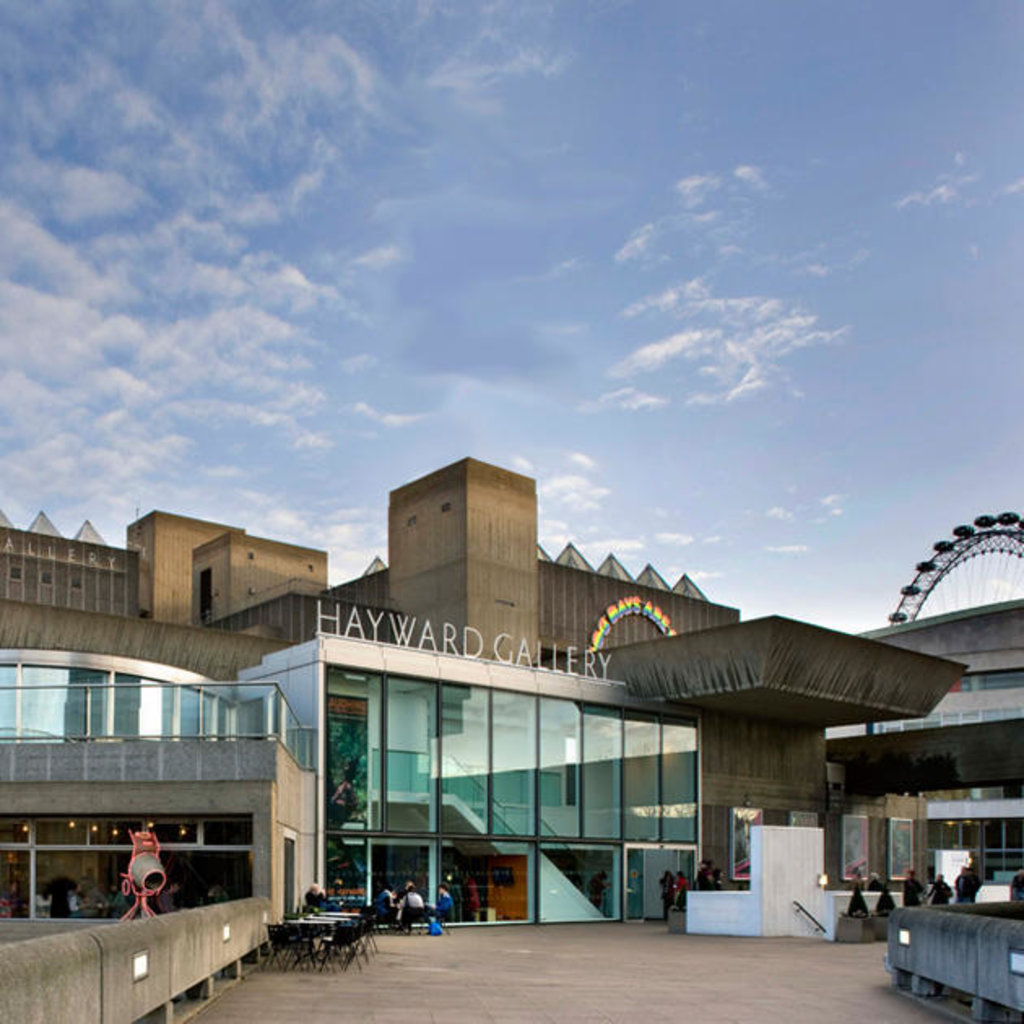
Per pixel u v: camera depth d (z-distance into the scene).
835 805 50.56
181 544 84.75
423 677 36.00
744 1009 15.92
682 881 35.50
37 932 25.00
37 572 73.62
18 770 25.83
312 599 60.25
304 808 32.06
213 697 26.81
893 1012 15.79
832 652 41.72
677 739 43.91
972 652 92.56
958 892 34.91
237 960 18.16
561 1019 14.52
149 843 25.39
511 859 37.47
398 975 19.67
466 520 59.06
